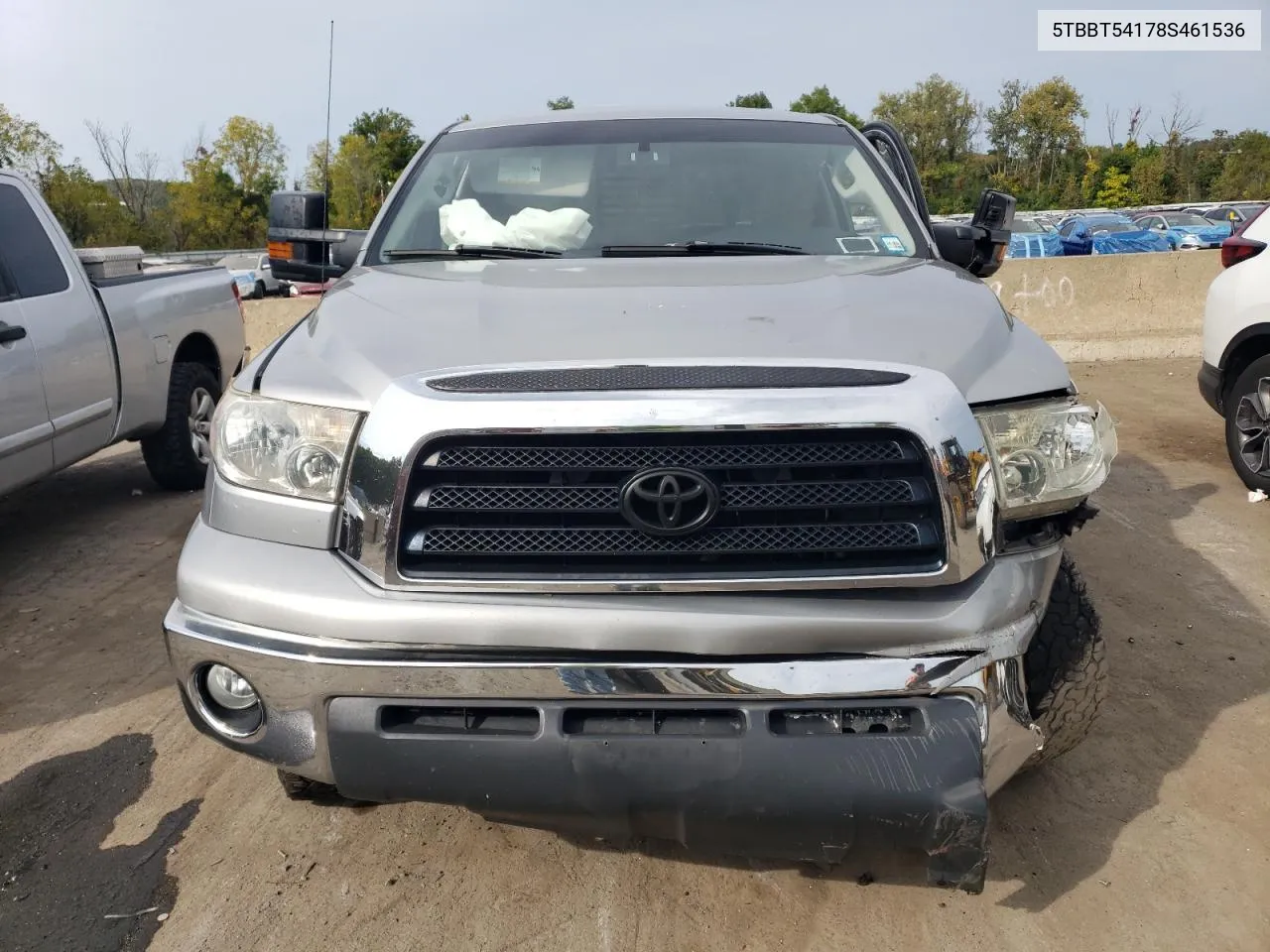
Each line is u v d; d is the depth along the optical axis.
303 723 1.99
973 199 61.97
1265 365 5.29
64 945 2.27
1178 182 58.75
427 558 1.93
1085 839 2.59
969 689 1.91
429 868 2.52
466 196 3.34
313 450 2.01
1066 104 63.59
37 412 4.38
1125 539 4.78
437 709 1.95
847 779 1.86
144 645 3.82
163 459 5.71
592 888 2.44
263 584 1.99
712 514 1.87
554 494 1.90
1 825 2.72
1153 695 3.30
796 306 2.31
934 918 2.33
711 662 1.88
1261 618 3.90
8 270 4.43
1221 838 2.58
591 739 1.88
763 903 2.38
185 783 2.89
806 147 3.50
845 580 1.90
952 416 1.93
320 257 3.46
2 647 3.82
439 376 1.98
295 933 2.30
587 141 3.52
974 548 1.95
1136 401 7.95
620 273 2.73
